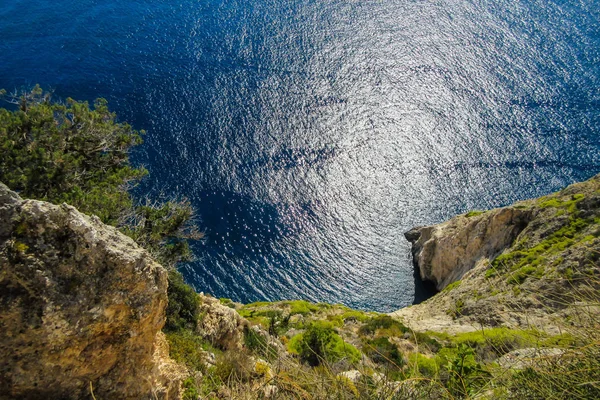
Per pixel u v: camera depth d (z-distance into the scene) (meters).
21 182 22.50
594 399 5.74
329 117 90.19
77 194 22.75
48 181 23.23
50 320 7.16
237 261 64.44
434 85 98.75
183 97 89.81
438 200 76.19
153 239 27.52
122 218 25.77
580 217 44.50
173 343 14.23
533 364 6.86
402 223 72.56
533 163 81.44
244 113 88.75
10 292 7.03
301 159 81.25
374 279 64.19
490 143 85.38
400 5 122.19
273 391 7.66
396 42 109.69
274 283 62.59
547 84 96.94
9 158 22.97
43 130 25.48
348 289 62.84
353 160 82.25
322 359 8.22
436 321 42.00
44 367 7.32
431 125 89.69
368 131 87.81
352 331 38.00
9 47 93.38
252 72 98.75
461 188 78.06
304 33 110.81
